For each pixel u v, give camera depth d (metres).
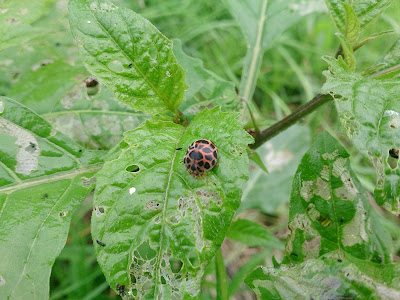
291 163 0.12
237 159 0.05
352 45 0.06
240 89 0.09
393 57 0.06
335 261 0.06
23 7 0.09
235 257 0.12
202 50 0.15
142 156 0.06
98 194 0.05
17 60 0.09
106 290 0.10
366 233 0.07
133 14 0.06
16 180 0.06
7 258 0.06
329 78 0.05
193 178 0.05
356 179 0.07
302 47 0.15
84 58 0.06
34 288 0.06
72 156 0.07
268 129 0.08
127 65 0.06
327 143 0.07
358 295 0.05
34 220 0.06
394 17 0.13
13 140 0.07
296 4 0.09
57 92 0.09
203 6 0.15
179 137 0.06
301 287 0.06
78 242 0.10
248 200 0.12
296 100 0.15
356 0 0.06
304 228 0.07
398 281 0.05
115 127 0.08
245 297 0.11
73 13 0.06
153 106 0.06
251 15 0.10
